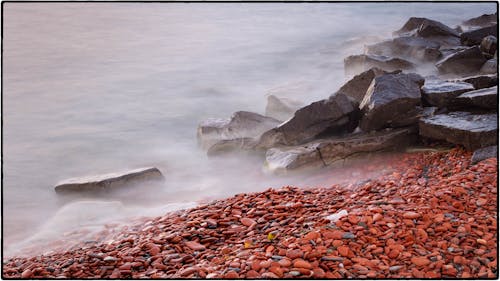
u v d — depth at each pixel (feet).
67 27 67.26
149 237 21.71
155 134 39.29
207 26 69.56
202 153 35.63
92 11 74.28
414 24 58.49
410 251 17.80
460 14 74.38
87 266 19.47
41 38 61.77
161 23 71.36
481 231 18.80
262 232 20.44
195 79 50.88
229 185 30.22
